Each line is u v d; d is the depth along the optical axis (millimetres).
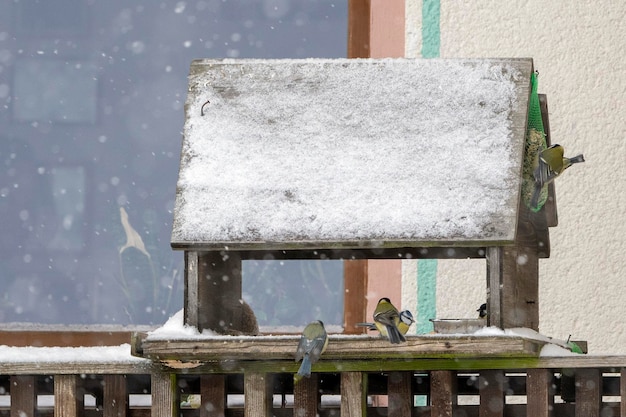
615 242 21562
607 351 21359
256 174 15406
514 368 15062
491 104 15789
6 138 23000
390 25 22344
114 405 15312
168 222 22828
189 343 14266
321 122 15820
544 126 17047
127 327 22625
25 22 23203
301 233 14844
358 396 15008
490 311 14742
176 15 23188
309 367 13852
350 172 15336
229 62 16484
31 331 22422
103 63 23141
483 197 14930
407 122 15742
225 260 16203
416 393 15953
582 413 15266
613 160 21703
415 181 15180
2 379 16172
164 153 22922
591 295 21453
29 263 22703
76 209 22828
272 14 23141
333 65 16375
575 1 21938
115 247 22781
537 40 21906
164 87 23078
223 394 15234
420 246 14703
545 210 16547
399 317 15047
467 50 21844
